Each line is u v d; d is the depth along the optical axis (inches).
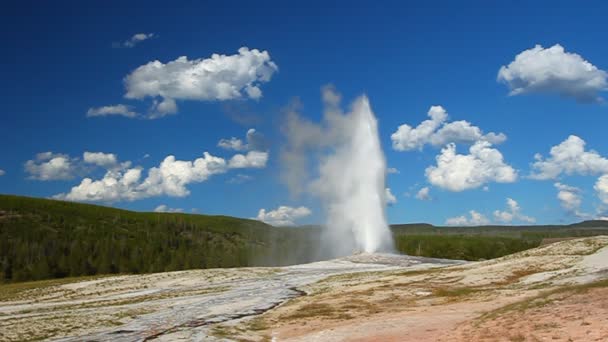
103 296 2982.3
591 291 1333.7
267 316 1886.1
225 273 3577.8
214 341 1469.0
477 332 1201.4
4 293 3720.5
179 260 7062.0
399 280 2588.6
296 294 2492.6
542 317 1203.9
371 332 1389.0
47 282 4480.8
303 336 1451.8
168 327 1750.7
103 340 1566.2
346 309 1861.5
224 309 2118.6
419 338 1253.1
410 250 7091.5
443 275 2603.3
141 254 7416.3
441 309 1673.2
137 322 1879.9
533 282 2074.3
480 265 2849.4
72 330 1754.4
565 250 2824.8
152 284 3331.7
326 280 2925.7
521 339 1077.1
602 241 2891.2
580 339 1001.5
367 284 2532.0
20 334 1707.7
